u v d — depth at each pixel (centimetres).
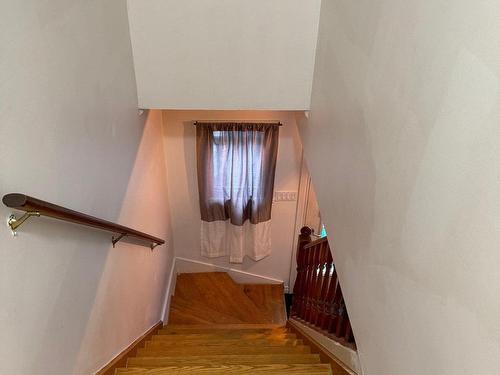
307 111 279
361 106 161
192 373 216
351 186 176
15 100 112
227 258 480
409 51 116
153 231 340
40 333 133
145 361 239
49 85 134
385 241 135
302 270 349
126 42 235
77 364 168
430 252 103
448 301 94
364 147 158
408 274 117
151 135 327
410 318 116
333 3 207
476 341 83
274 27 244
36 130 125
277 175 421
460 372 90
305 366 222
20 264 118
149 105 268
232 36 246
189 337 320
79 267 168
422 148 107
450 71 93
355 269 172
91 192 179
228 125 382
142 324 304
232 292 467
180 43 247
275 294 482
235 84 262
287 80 262
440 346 98
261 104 269
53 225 141
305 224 453
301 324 333
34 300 128
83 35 166
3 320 110
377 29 143
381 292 140
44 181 131
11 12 110
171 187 425
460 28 89
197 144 390
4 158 107
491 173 77
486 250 79
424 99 106
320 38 239
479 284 82
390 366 133
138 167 278
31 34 121
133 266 271
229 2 235
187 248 475
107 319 211
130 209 257
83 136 167
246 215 443
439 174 98
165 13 237
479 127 81
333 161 209
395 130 126
